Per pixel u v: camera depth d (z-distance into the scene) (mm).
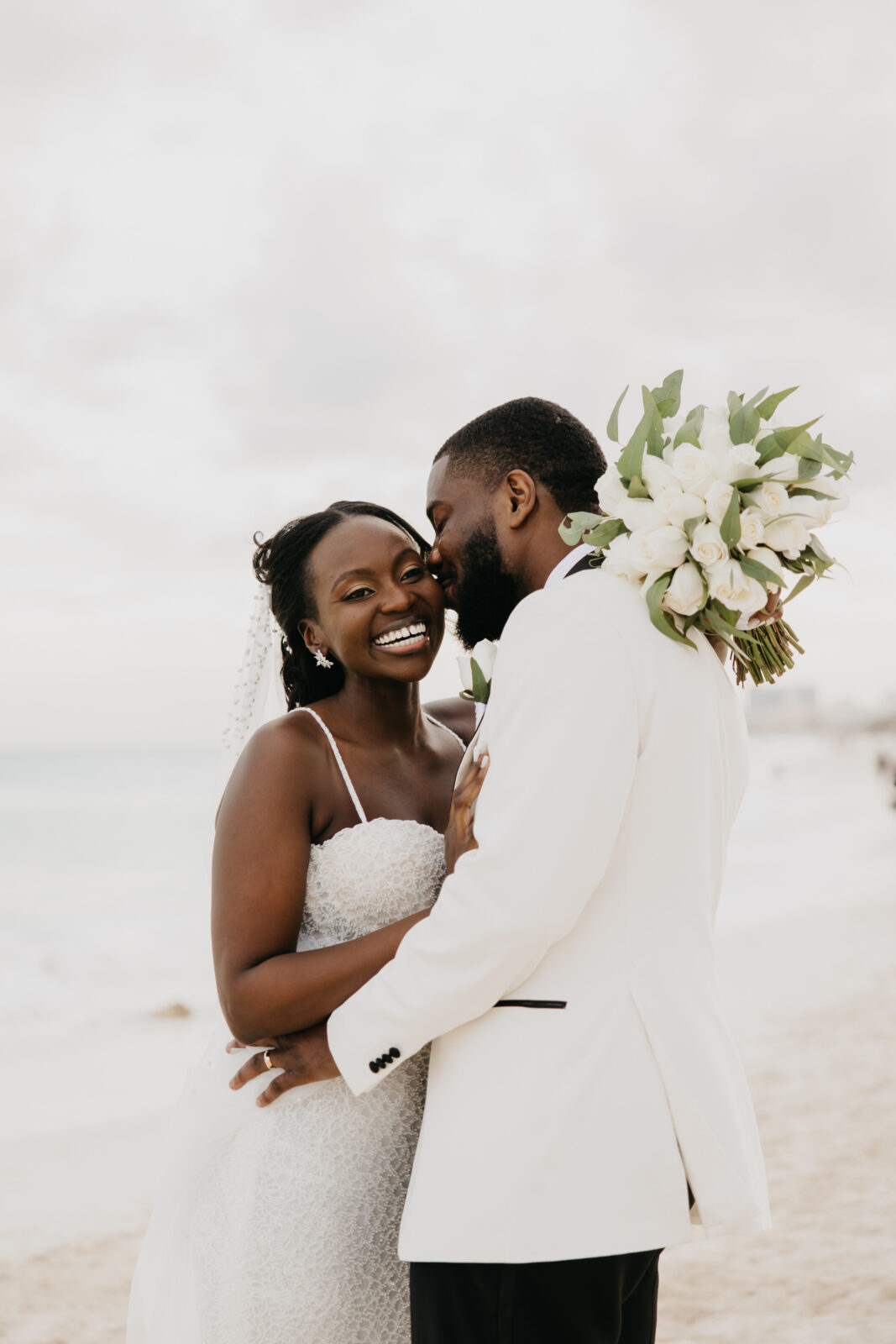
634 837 1760
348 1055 1812
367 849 2193
